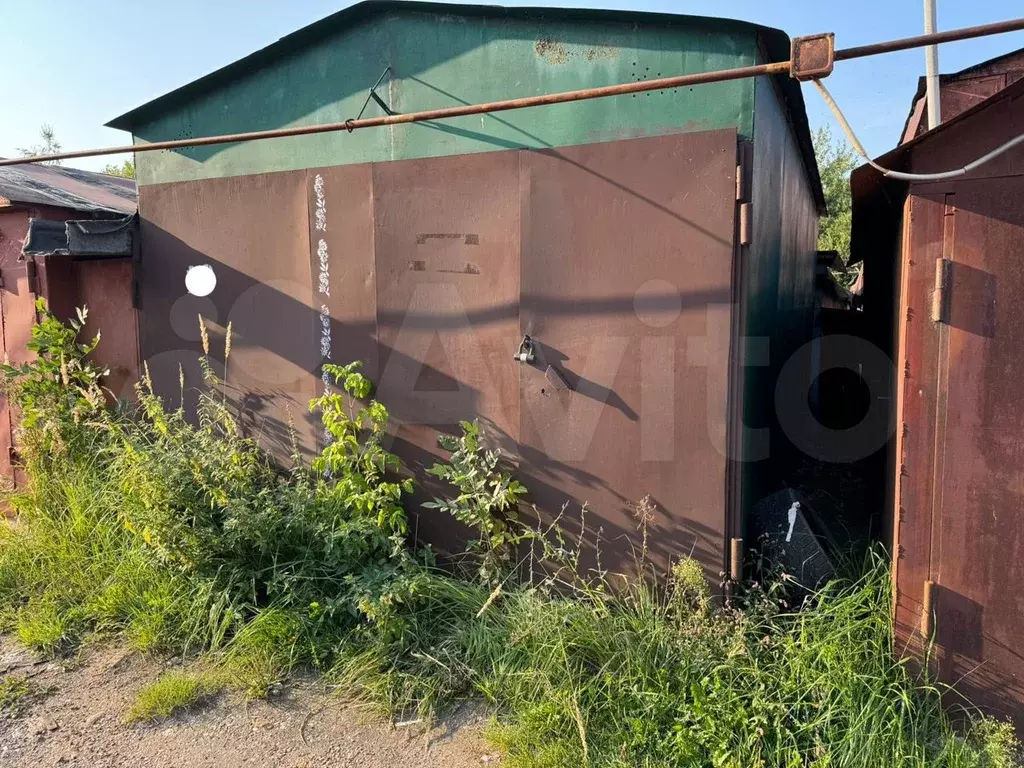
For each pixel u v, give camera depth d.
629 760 2.62
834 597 3.13
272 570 3.71
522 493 3.68
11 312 5.11
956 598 2.78
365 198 3.95
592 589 3.52
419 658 3.26
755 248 3.40
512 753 2.73
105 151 4.05
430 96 3.75
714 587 3.31
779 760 2.57
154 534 3.71
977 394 2.68
